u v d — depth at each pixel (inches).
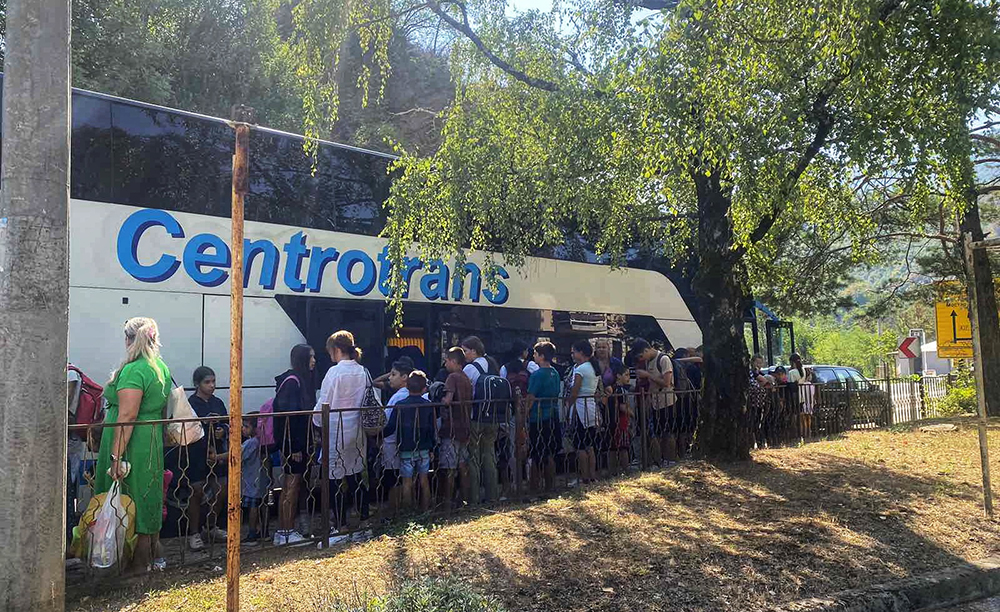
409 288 371.9
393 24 392.8
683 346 511.8
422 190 349.1
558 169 354.9
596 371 375.9
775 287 748.6
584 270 459.2
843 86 277.6
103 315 272.1
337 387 280.5
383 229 350.0
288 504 265.9
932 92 277.4
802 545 239.9
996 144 588.4
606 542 242.1
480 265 402.6
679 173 360.2
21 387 158.9
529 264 428.1
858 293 813.2
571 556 227.6
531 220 385.1
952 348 361.4
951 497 309.1
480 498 323.6
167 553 255.3
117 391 218.5
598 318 460.8
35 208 162.2
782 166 289.4
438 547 238.7
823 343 2276.1
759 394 471.5
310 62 368.8
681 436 412.2
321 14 362.6
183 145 300.8
